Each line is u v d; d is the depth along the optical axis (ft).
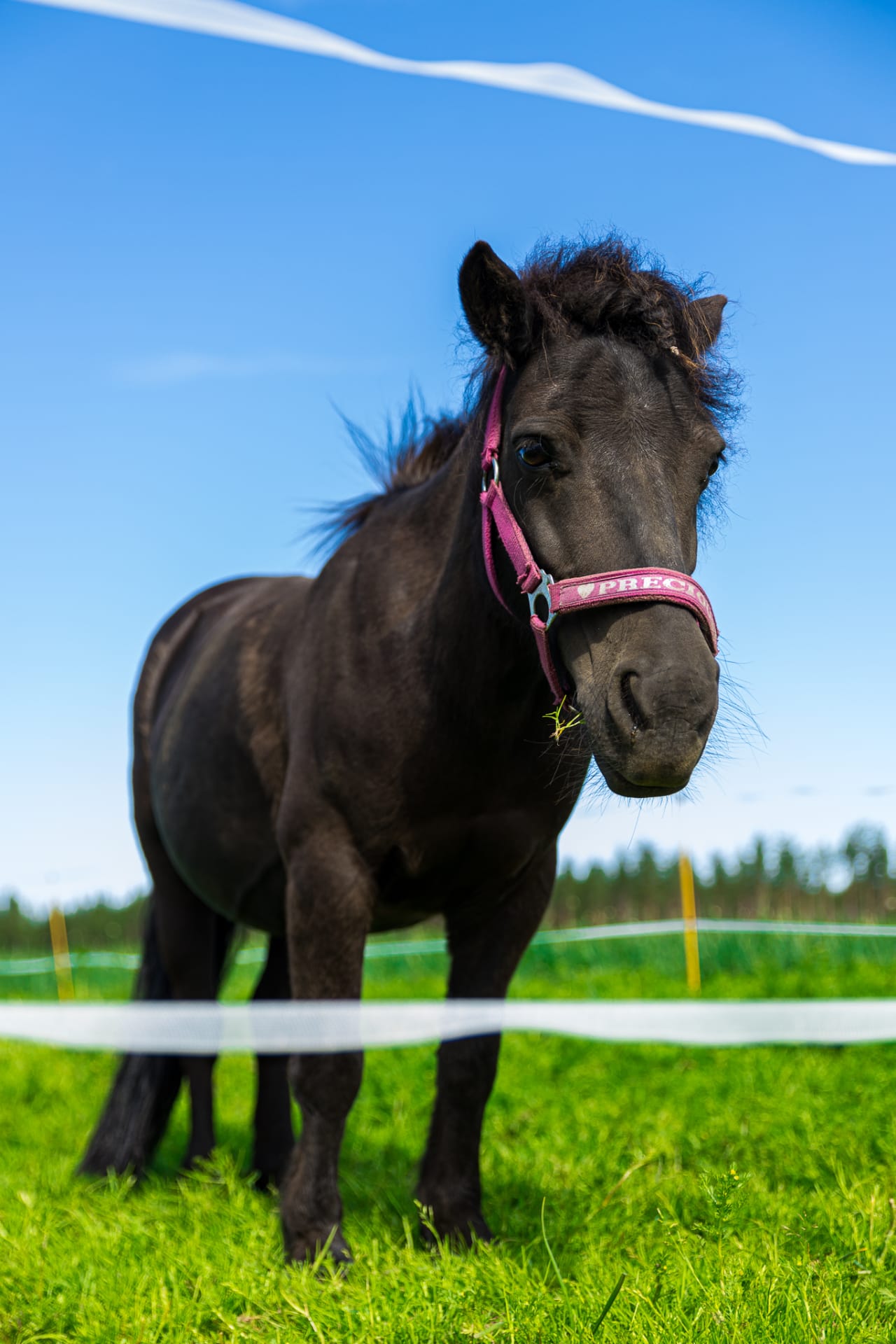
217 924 14.61
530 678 8.86
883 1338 6.45
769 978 22.17
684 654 6.73
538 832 9.54
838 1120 11.99
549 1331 6.73
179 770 12.80
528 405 7.68
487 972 9.93
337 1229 8.93
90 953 36.19
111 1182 12.03
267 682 11.22
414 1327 6.95
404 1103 14.76
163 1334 7.59
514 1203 10.28
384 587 9.59
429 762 9.11
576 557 7.27
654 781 6.62
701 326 8.10
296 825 9.55
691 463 7.45
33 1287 8.55
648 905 48.06
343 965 9.28
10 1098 17.53
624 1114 13.21
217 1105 16.37
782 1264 7.52
